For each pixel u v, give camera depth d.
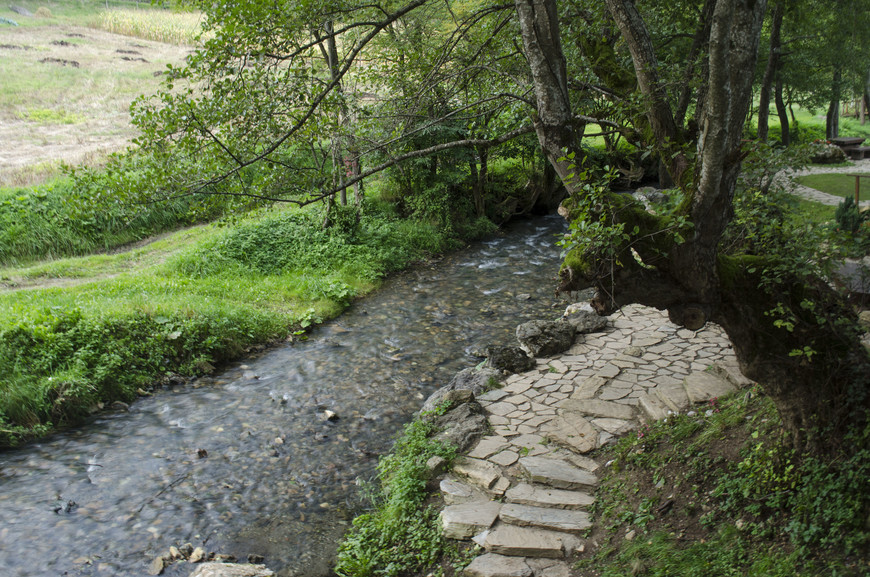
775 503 4.94
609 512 5.86
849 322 4.66
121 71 33.28
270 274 14.87
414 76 8.34
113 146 22.88
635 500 5.86
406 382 9.91
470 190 20.59
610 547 5.41
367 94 8.63
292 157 7.21
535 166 21.89
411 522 6.23
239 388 9.95
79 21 43.34
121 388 9.59
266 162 6.74
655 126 5.95
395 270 16.50
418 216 19.05
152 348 10.34
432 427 7.75
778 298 4.82
